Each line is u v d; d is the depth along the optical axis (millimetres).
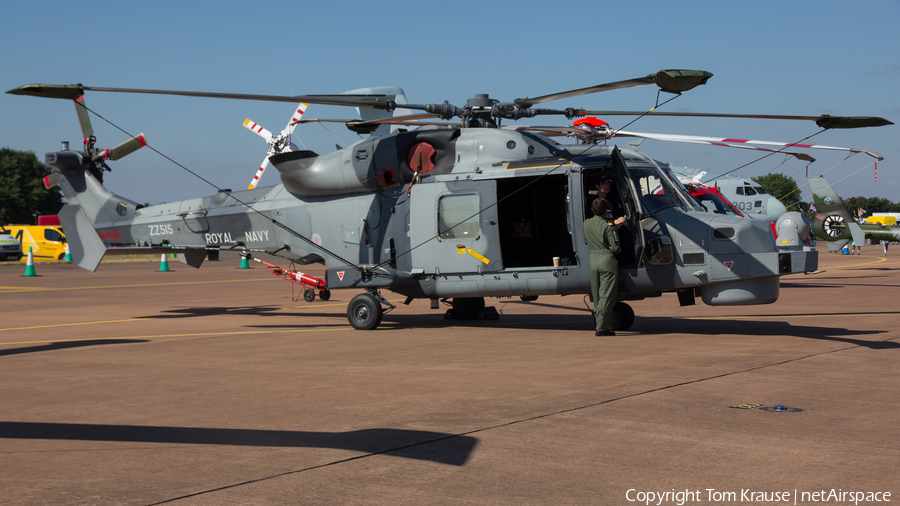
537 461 4168
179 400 6016
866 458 4176
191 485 3773
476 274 10797
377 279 11203
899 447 4398
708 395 5941
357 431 4895
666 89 8203
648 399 5805
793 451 4324
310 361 8117
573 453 4320
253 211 13117
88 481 3852
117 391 6430
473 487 3730
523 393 6113
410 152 11312
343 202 12031
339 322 12797
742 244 9539
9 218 90875
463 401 5828
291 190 12523
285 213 12727
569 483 3785
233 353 8859
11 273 31125
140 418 5371
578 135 10500
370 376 7066
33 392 6406
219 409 5652
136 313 14742
